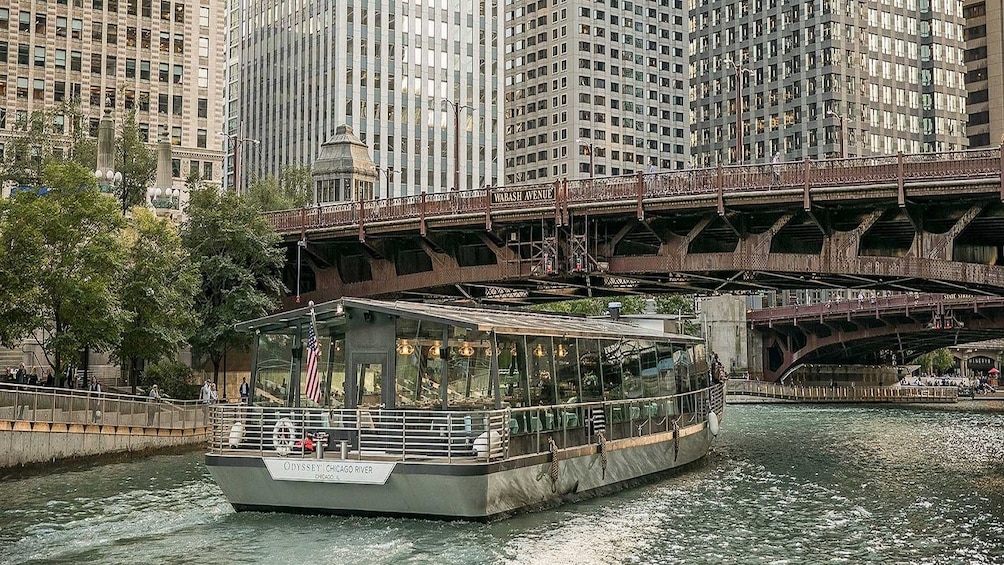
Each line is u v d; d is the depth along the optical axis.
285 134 178.62
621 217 52.62
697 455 45.53
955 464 49.12
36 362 69.62
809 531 30.69
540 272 54.09
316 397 30.34
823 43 187.12
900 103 195.00
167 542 27.02
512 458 29.55
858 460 50.78
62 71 104.62
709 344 127.81
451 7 178.88
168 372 62.53
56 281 50.38
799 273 49.38
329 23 169.62
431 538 27.14
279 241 64.12
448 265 58.66
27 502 34.47
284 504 29.83
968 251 50.41
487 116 182.25
